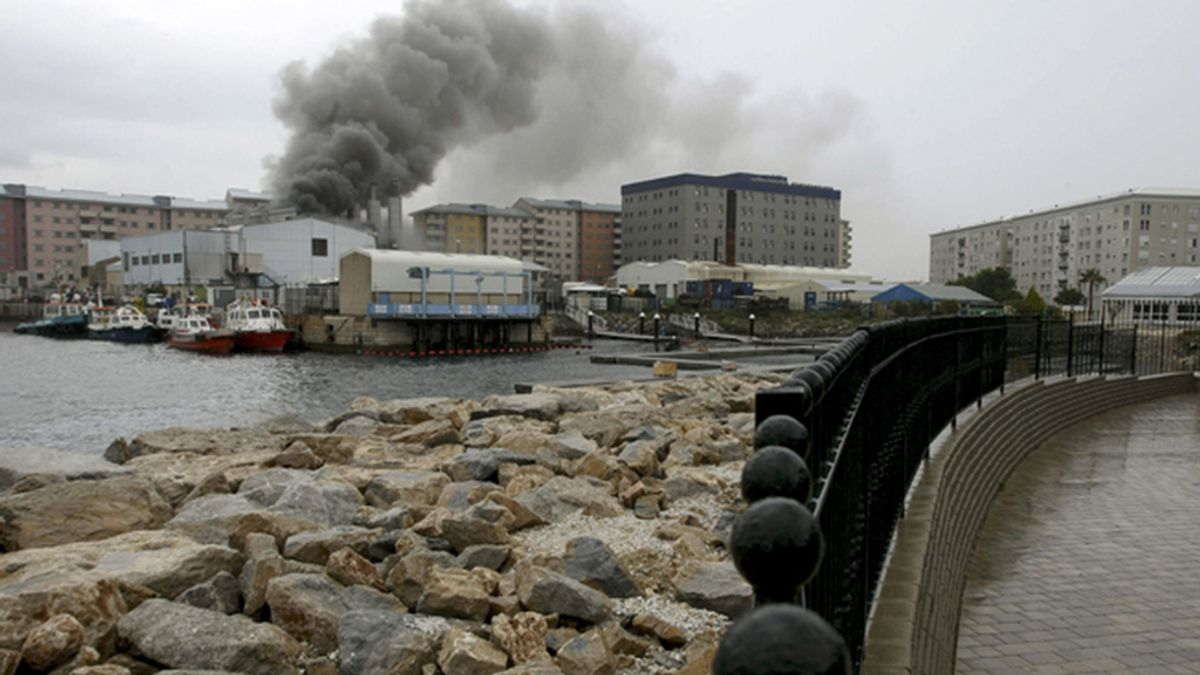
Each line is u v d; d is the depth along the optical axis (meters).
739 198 132.25
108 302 101.50
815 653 0.75
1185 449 10.82
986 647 4.76
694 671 4.41
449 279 73.31
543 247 143.88
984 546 6.67
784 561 1.08
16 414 31.20
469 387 42.06
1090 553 6.46
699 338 76.44
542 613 5.16
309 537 6.29
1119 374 17.22
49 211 130.38
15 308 116.38
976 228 133.50
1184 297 43.94
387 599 5.44
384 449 11.02
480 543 6.43
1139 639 4.87
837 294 98.06
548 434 11.23
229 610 5.51
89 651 4.52
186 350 69.00
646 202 136.62
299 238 92.31
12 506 6.70
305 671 4.75
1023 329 12.84
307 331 73.19
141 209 136.88
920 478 5.71
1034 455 10.41
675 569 5.91
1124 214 100.88
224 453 11.75
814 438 2.11
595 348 73.88
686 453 9.90
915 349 5.79
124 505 7.04
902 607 3.56
